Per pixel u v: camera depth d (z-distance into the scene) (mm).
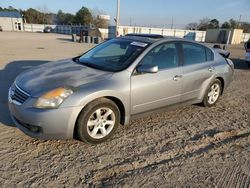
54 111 3121
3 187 2619
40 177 2818
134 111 3896
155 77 4023
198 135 4121
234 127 4551
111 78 3592
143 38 4492
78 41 32406
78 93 3246
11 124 4051
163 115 4891
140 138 3881
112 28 39500
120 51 4293
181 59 4520
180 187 2797
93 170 3006
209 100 5422
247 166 3287
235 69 11516
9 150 3311
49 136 3225
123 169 3062
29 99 3195
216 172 3113
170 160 3324
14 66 9398
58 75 3641
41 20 93062
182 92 4547
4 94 5602
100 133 3600
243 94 6922
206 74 4961
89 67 4023
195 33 54031
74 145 3533
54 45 22281
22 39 28422
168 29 50438
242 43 50781
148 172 3031
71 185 2721
